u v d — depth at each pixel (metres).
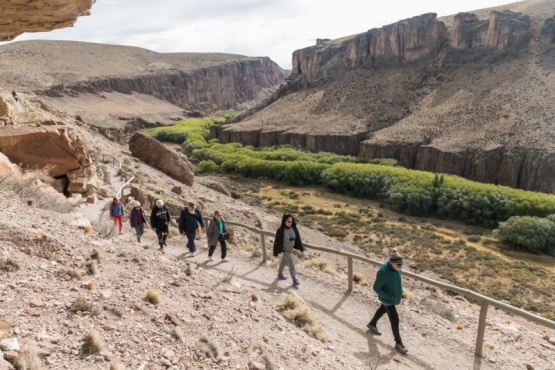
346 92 147.12
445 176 73.56
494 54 125.50
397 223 58.53
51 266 6.43
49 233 7.65
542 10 133.62
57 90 182.88
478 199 59.97
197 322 6.15
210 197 37.06
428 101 122.31
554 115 92.38
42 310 5.03
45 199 11.47
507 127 94.19
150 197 21.92
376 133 112.62
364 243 48.28
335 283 11.08
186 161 42.72
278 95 182.12
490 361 7.84
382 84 142.12
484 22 129.38
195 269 8.98
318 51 180.88
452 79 126.69
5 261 5.91
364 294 10.47
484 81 117.44
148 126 180.62
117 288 6.44
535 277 39.09
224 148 115.75
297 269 12.14
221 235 12.12
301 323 7.90
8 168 12.98
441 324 9.41
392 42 149.75
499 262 42.91
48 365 4.04
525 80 108.94
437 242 49.53
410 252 45.44
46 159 17.05
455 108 111.00
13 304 4.95
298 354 6.21
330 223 57.09
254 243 22.95
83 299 5.44
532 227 48.09
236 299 7.72
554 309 31.70
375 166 81.31
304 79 183.50
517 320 15.58
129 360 4.59
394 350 7.78
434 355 7.82
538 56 115.94
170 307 6.32
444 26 141.75
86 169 18.84
